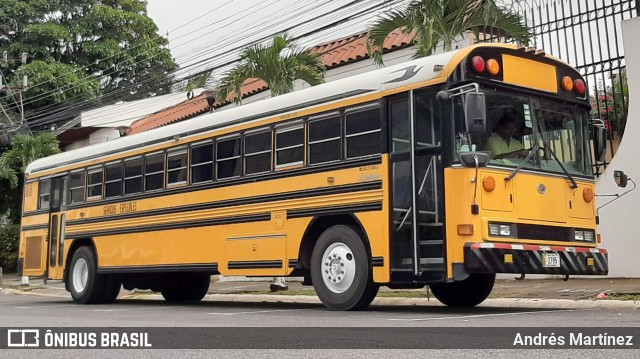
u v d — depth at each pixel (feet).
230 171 39.50
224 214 39.40
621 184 37.14
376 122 32.60
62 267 51.01
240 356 19.01
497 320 27.07
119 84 124.57
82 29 121.19
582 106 34.45
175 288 50.65
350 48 66.64
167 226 43.16
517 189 30.73
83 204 50.19
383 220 31.58
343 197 33.35
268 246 36.60
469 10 45.70
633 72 46.14
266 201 37.06
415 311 33.19
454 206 29.48
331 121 34.53
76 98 114.01
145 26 127.24
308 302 45.96
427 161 30.63
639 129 45.65
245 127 38.93
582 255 32.19
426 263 30.09
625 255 45.93
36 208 54.70
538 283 47.93
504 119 31.27
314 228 35.24
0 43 119.85
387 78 32.55
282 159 36.60
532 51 32.76
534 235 30.89
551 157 32.45
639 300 34.04
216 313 35.09
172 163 43.50
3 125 107.96
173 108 97.76
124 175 47.11
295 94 36.76
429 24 45.55
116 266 46.62
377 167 32.19
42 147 96.37
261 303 46.42
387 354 18.66
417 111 31.30
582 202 33.27
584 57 48.62
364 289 32.35
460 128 30.01
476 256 28.71
